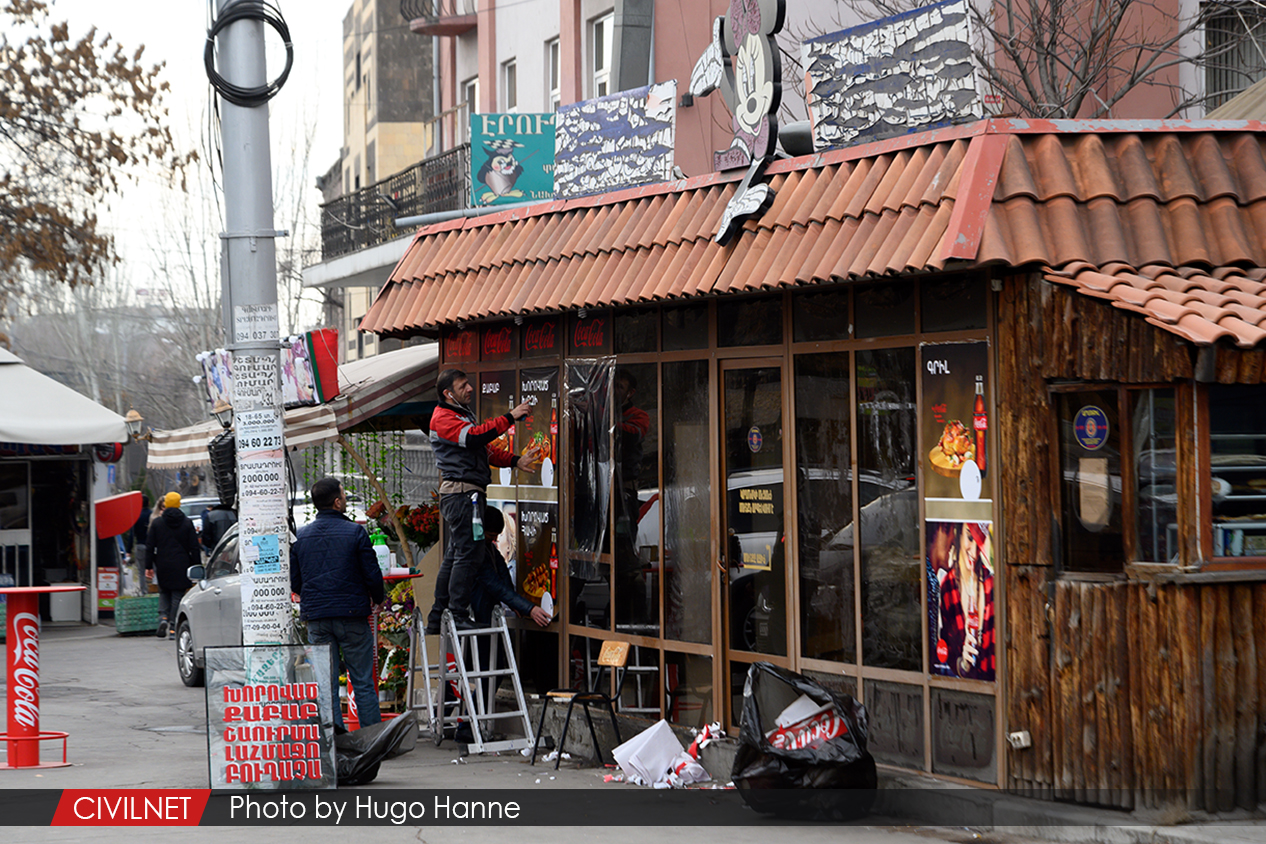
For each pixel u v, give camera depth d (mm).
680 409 12383
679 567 12391
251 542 11266
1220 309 8539
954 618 9742
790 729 9859
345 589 12148
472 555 13414
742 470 11727
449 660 14453
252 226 11320
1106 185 9414
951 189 9328
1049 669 9172
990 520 9484
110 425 26125
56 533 29328
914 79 10234
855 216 9945
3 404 25438
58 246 31516
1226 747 8820
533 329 14227
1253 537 8977
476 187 20406
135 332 77375
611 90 20906
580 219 13055
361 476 21328
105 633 27578
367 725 12227
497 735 14297
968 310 9703
